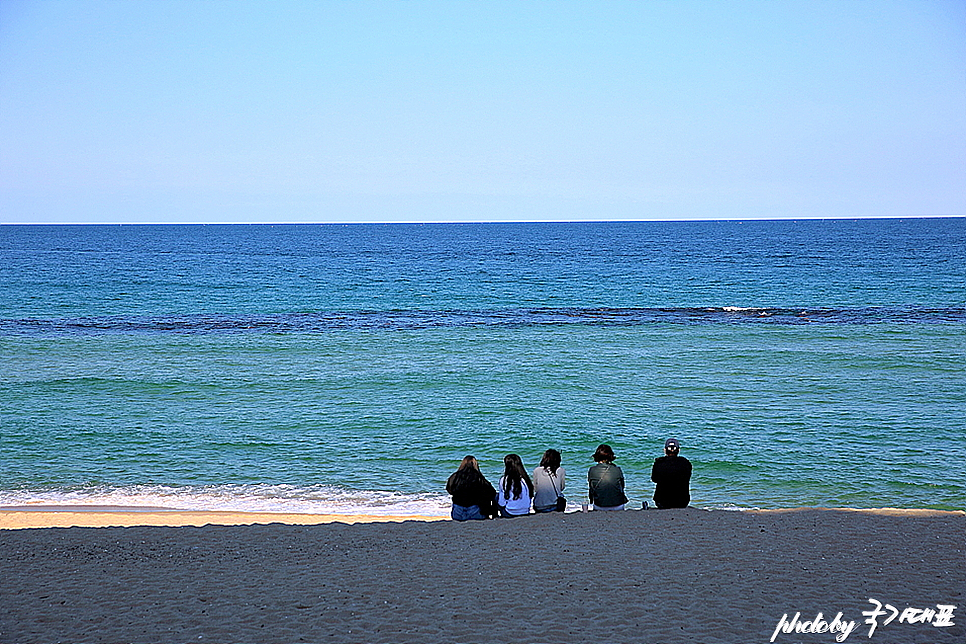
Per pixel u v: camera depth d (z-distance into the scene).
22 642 6.46
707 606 7.24
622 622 6.84
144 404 23.33
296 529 10.98
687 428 20.41
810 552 9.12
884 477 16.34
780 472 16.72
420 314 47.44
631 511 11.45
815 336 37.00
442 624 6.82
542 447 18.91
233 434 19.88
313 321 44.00
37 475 16.55
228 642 6.45
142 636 6.59
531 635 6.54
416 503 14.82
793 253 106.31
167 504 14.70
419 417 21.66
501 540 9.87
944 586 7.83
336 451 18.47
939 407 22.56
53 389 25.30
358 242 167.75
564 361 30.64
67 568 8.85
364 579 8.20
